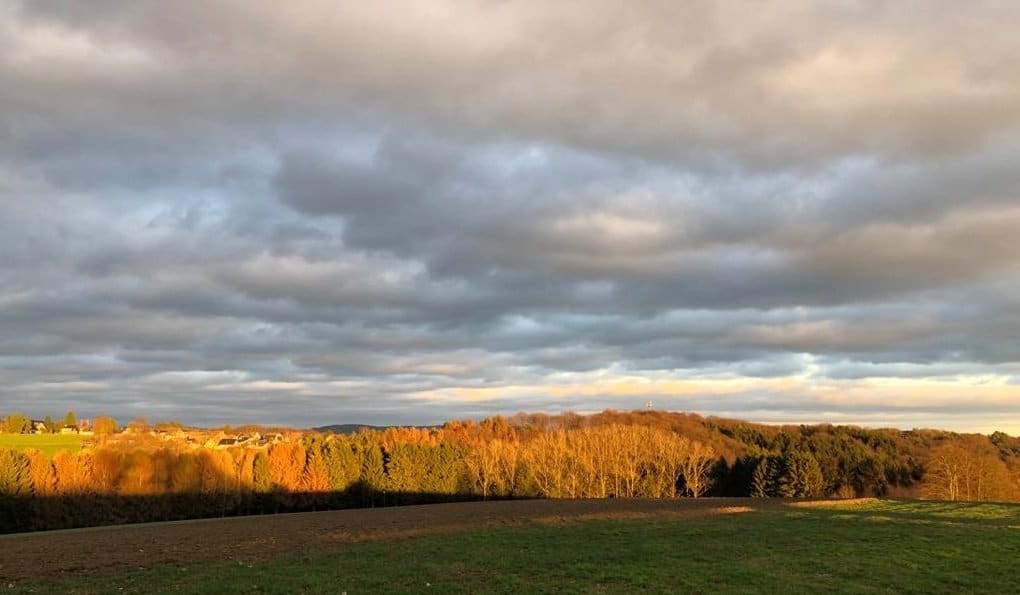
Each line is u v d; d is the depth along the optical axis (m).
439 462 108.50
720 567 23.73
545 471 105.44
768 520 40.12
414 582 21.72
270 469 99.25
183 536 38.31
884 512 44.62
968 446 87.50
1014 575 22.30
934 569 23.27
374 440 114.88
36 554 30.95
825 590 20.12
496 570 23.72
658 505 55.81
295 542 33.88
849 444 113.88
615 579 21.92
